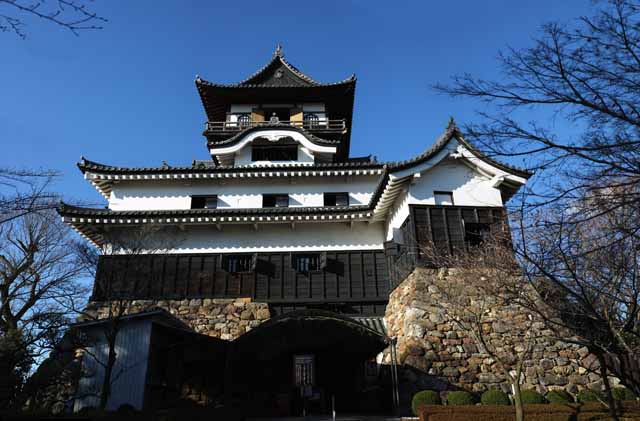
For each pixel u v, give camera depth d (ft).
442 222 56.44
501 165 57.72
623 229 17.97
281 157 86.74
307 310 45.24
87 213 63.41
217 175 71.82
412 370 47.52
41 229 48.91
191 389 51.96
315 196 74.02
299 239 67.77
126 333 45.50
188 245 66.80
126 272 54.44
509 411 38.19
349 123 106.52
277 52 104.68
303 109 99.45
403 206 59.88
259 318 61.67
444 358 48.65
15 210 21.86
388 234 66.54
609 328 27.20
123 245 56.44
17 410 31.12
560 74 17.20
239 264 66.23
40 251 49.21
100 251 64.44
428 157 57.62
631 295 27.02
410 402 46.09
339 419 44.11
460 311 48.96
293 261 66.49
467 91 20.03
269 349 49.44
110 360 39.70
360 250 67.46
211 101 99.71
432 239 55.31
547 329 50.85
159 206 71.77
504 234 43.14
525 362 48.88
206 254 66.28
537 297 35.88
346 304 64.08
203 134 94.27
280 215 65.67
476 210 57.52
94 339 41.98
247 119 98.22
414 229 55.57
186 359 50.83
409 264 56.08
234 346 46.75
